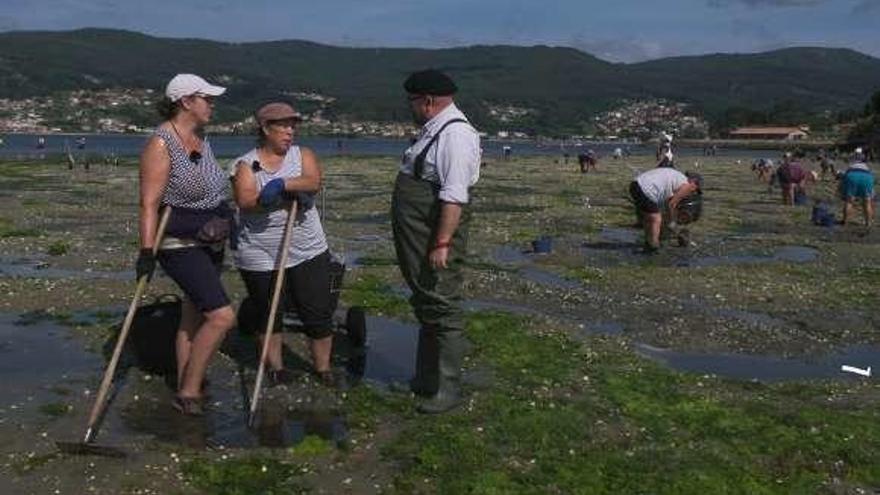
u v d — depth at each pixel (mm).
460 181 7309
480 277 14664
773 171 45469
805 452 7137
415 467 6609
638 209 19328
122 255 16578
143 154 7266
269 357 8562
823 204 32625
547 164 71312
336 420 7566
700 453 7027
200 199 7418
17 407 7680
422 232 7586
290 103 8195
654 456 6922
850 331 12086
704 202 33594
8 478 6281
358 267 15453
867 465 6941
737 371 9953
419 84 7438
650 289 14500
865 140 112188
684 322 12109
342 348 9789
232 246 8438
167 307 9047
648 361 9867
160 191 7223
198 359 7605
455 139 7324
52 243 18109
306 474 6480
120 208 26562
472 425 7441
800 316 12914
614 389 8547
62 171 47344
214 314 7516
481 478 6379
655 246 18844
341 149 116688
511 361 9398
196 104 7387
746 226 24984
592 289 14414
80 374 8594
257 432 7270
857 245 21000
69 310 11328
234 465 6555
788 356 10695
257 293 8414
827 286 15211
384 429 7391
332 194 33938
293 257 8297
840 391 8953
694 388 8797
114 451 6668
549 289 13969
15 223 22109
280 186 7980
